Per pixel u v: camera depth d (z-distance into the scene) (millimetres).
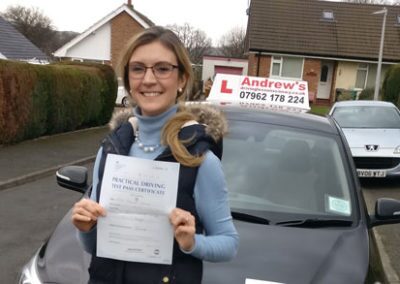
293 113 4191
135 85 1895
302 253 2793
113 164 1807
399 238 6426
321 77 35312
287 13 35125
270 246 2824
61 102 15961
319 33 34531
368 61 33969
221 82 5246
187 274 1834
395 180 9961
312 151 3703
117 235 1805
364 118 10602
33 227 6438
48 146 13484
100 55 37594
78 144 14297
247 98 5078
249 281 2498
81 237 1925
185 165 1795
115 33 37219
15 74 12820
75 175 3576
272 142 3744
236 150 3662
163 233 1793
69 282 2463
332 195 3400
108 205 1800
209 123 1883
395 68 21359
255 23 34531
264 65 34125
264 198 3346
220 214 1830
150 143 1880
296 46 33812
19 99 13102
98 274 1900
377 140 9438
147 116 1886
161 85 1867
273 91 5137
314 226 3150
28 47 33656
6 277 4793
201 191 1812
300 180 3486
